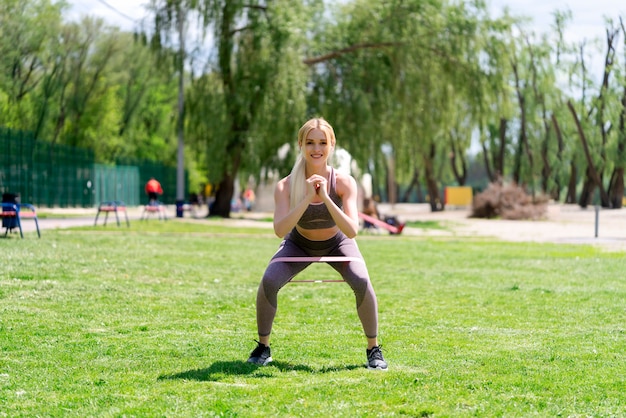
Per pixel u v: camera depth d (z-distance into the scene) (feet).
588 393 16.51
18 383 17.11
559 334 24.03
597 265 49.03
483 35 120.88
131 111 209.26
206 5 111.55
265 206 193.16
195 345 21.52
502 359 19.99
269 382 17.35
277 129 111.65
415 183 290.35
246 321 26.00
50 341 21.68
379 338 23.18
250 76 113.80
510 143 211.61
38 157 117.39
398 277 40.98
